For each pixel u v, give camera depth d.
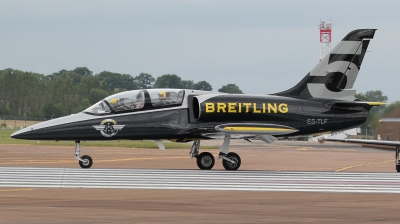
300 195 42.28
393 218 33.31
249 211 34.94
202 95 64.94
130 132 63.34
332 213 34.69
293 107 66.19
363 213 34.91
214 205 37.00
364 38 68.44
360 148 168.75
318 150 143.50
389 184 49.94
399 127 100.62
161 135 63.94
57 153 100.38
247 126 62.97
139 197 39.88
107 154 101.62
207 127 64.06
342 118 67.62
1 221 30.39
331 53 68.38
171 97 64.69
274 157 101.50
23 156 89.25
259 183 48.97
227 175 55.75
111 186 45.25
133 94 64.31
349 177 56.12
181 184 47.16
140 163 77.25
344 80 68.56
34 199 38.16
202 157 66.31
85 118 63.06
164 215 33.03
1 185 45.06
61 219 31.22
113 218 31.80
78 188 43.84
